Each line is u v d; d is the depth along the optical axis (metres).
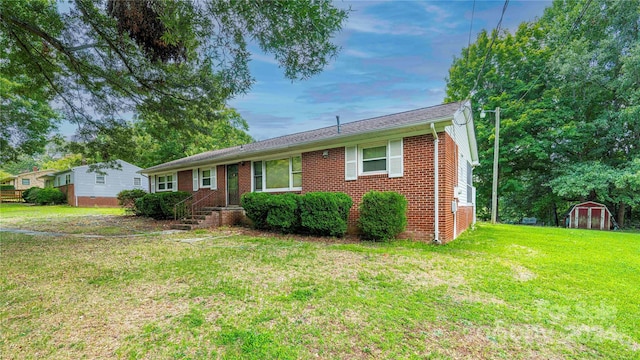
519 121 17.16
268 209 9.06
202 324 2.91
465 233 9.62
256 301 3.49
